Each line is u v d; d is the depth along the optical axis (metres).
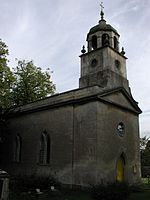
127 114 23.77
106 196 13.34
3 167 26.91
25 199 14.51
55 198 15.23
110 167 19.86
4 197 11.87
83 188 18.69
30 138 24.75
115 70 24.20
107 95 21.25
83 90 21.27
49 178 20.59
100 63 24.03
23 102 36.25
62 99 22.64
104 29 25.38
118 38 26.48
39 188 18.69
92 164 18.75
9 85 30.98
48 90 37.78
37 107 24.64
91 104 20.16
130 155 22.83
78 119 20.69
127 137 22.95
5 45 26.83
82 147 19.78
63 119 21.88
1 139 25.97
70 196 16.06
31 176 21.55
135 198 15.63
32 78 37.25
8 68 28.23
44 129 23.38
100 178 18.52
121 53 25.95
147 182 28.38
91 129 19.59
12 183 19.98
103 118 20.22
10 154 26.59
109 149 20.19
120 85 24.17
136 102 25.22
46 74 38.44
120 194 13.38
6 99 30.12
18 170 24.98
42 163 22.80
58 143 21.69
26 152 24.72
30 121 25.28
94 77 24.03
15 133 26.72
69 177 19.91
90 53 25.33
